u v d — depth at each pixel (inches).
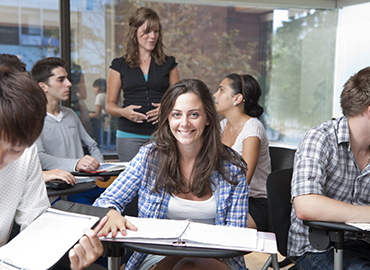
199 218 56.8
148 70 115.3
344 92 58.7
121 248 47.3
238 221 56.4
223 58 171.2
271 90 180.2
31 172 47.8
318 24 182.9
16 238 40.7
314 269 58.2
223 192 56.0
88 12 151.2
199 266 50.4
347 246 59.7
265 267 74.1
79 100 154.8
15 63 76.3
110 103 118.3
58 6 147.7
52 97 96.9
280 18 176.7
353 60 178.9
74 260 39.1
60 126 97.7
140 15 111.0
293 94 183.6
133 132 113.7
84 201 92.6
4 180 44.0
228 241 43.2
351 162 58.9
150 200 56.3
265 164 90.0
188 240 43.0
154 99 116.0
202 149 55.8
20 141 32.0
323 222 52.2
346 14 181.0
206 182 55.6
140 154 57.7
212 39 168.1
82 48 152.6
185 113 52.6
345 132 58.4
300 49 181.8
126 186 57.5
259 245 42.7
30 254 37.9
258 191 88.7
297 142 186.7
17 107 30.9
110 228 45.9
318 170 57.2
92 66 154.9
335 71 187.2
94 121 157.8
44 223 43.4
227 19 168.9
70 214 45.5
